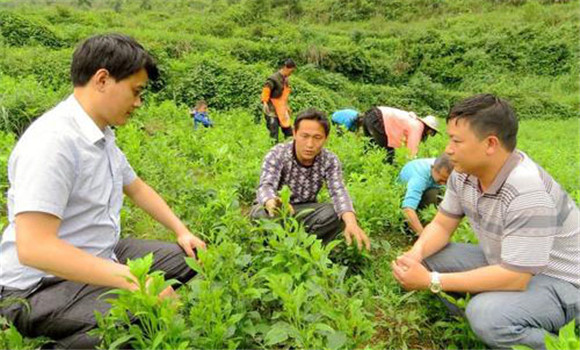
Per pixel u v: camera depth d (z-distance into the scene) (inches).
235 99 664.4
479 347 104.0
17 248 81.6
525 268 96.5
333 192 141.5
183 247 110.5
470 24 1400.1
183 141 288.7
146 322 83.0
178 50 820.6
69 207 90.7
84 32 820.6
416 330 111.7
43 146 83.8
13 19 770.2
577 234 102.0
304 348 84.7
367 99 915.4
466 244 122.5
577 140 622.8
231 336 92.4
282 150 143.2
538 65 1142.3
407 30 1406.3
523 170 97.9
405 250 159.8
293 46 982.4
